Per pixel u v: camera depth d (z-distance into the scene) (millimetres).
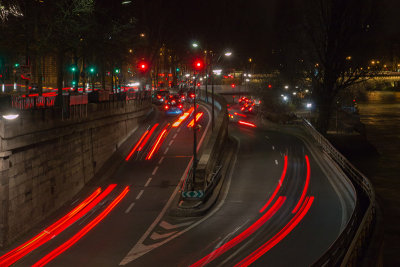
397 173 57812
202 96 104812
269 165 48281
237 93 132125
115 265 23172
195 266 22531
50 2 44781
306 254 23594
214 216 31688
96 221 31000
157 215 32156
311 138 63000
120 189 39375
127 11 71438
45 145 31922
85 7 46250
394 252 27203
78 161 38781
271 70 95000
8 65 61781
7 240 26344
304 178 42094
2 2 35688
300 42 75250
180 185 40188
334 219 29734
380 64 70000
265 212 32188
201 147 53656
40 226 30094
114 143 51125
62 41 47094
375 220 26312
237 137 68312
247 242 25844
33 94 60844
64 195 35375
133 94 65125
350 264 17141
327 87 71562
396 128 103375
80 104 39250
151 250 25188
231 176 44219
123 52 63594
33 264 23578
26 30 43531
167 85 159750
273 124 81125
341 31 69125
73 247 26016
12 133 26453
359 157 68625
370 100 171625
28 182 29188
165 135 60250
